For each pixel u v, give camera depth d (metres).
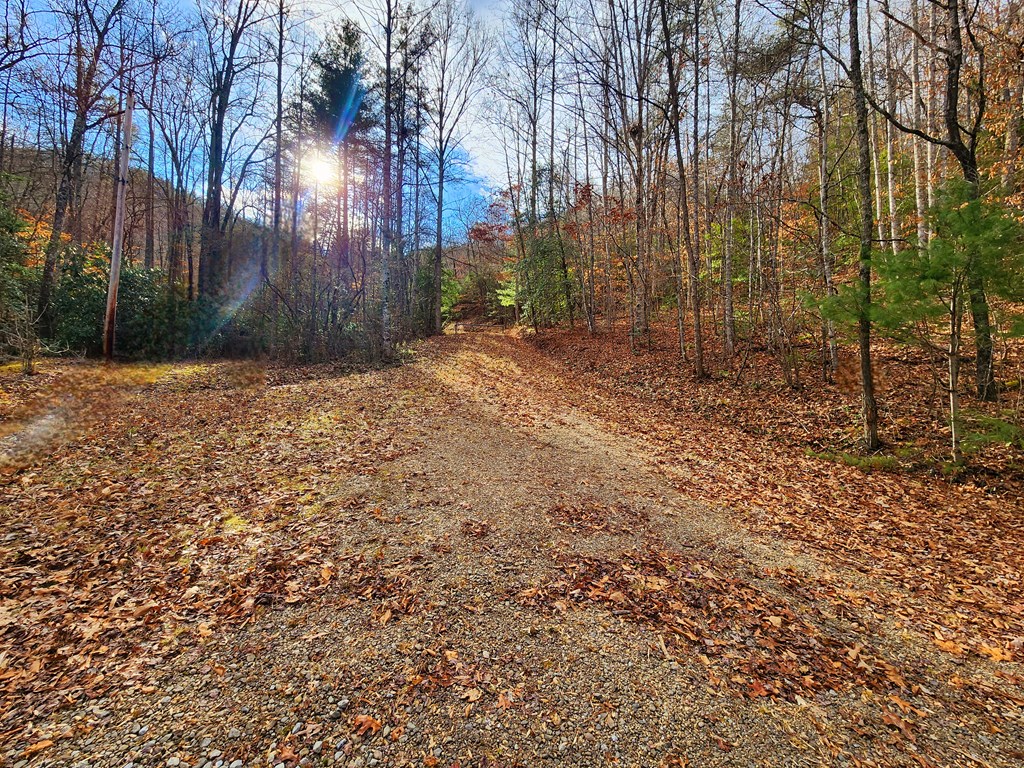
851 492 6.17
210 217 17.17
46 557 3.54
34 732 2.15
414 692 2.56
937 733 2.52
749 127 14.38
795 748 2.36
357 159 18.88
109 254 14.48
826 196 10.28
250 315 15.55
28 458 5.33
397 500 4.96
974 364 9.10
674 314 20.94
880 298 6.86
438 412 8.77
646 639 3.11
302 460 5.90
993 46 9.29
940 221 5.84
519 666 2.81
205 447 6.12
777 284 12.26
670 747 2.31
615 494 5.62
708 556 4.35
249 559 3.73
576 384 13.36
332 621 3.09
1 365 9.77
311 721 2.33
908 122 14.12
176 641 2.83
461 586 3.57
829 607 3.68
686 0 12.23
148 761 2.05
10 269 10.70
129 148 11.39
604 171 17.84
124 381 9.89
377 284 18.44
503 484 5.62
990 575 4.23
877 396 9.02
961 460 6.47
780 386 10.67
